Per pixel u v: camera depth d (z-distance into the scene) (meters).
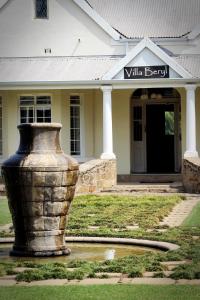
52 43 29.78
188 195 23.88
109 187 26.44
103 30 29.69
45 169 12.34
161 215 18.11
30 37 29.80
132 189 25.88
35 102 29.67
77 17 29.78
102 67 28.70
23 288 9.47
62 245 12.80
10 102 29.66
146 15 31.55
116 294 9.04
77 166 12.73
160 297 8.84
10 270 10.70
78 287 9.48
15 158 12.48
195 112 28.56
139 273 10.25
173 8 31.80
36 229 12.56
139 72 27.22
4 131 29.73
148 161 30.64
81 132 29.81
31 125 12.45
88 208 19.84
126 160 29.81
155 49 27.12
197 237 14.38
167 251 12.49
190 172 25.25
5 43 29.81
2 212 19.56
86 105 29.73
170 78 27.09
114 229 15.91
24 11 29.91
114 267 10.70
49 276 10.17
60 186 12.49
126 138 29.84
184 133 29.27
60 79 28.06
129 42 29.66
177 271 10.32
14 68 28.91
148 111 30.66
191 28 30.91
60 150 12.74
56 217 12.61
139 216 17.97
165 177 29.05
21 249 12.68
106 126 27.52
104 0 32.06
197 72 27.56
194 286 9.45
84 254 12.96
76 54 29.69
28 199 12.42
